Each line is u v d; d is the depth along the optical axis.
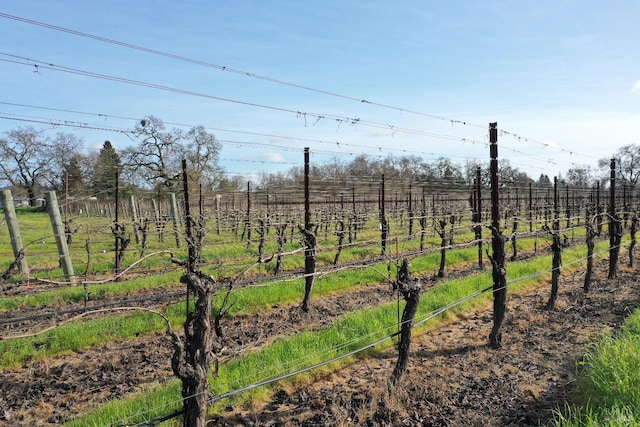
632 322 8.01
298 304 10.70
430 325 8.82
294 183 29.53
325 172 29.94
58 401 6.18
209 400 4.16
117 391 6.45
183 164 7.87
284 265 14.59
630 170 46.81
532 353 7.57
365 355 7.38
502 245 7.85
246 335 8.58
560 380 6.46
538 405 5.75
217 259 15.07
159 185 26.81
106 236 21.47
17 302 10.49
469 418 5.46
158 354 7.76
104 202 31.59
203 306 3.83
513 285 11.89
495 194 7.87
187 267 5.77
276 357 6.92
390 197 35.19
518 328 8.86
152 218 21.92
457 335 8.52
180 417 5.19
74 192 28.75
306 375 6.47
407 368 6.91
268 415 5.54
